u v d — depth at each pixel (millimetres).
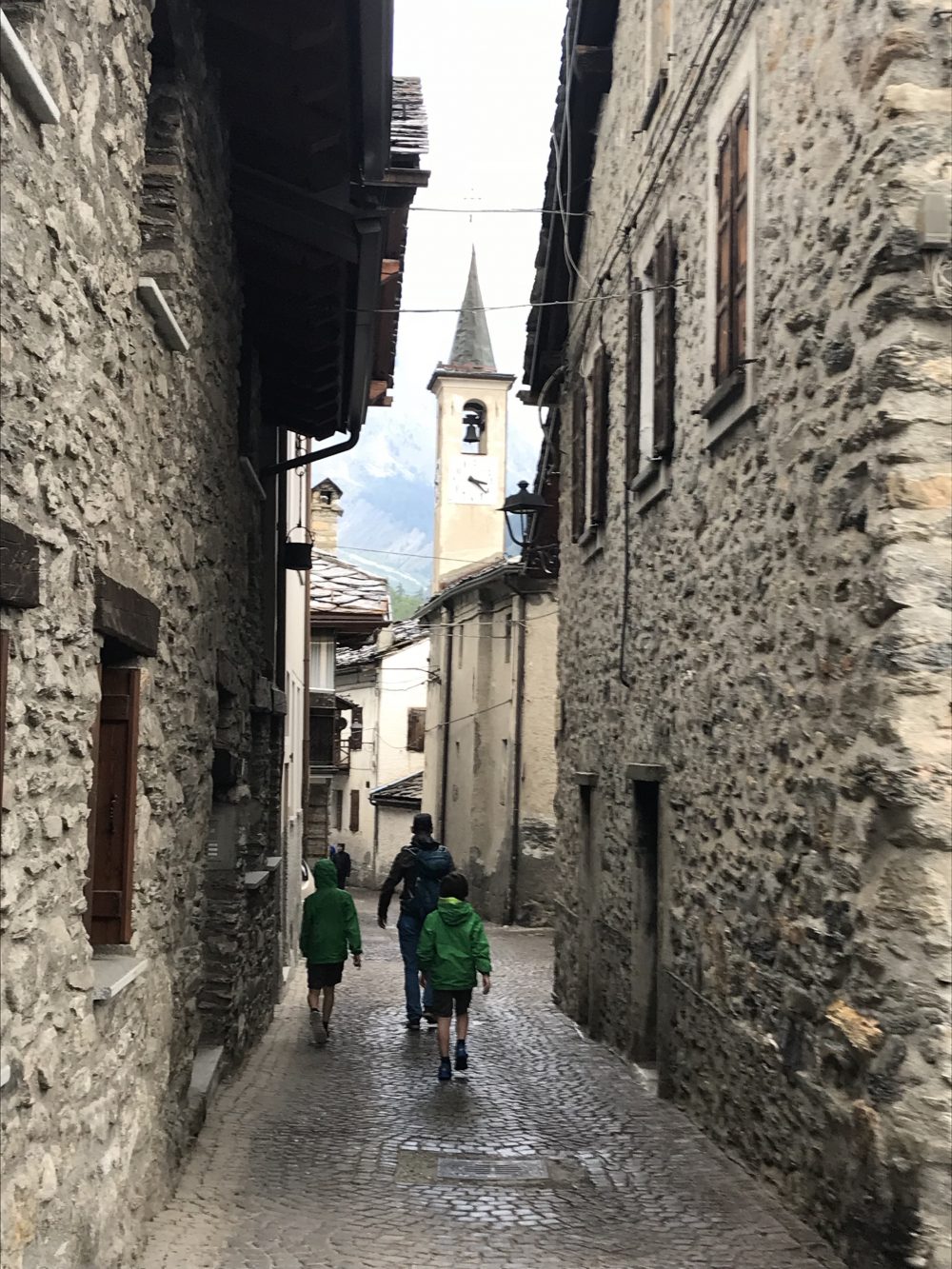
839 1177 4609
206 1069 7004
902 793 4102
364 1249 4770
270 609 10633
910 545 4188
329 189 7074
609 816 9922
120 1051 4133
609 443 10336
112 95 3852
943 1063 3951
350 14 5480
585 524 11352
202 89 5703
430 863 10469
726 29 6504
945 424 4199
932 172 4207
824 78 4891
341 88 6133
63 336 3350
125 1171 4199
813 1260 4578
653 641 8344
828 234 4836
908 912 4090
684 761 7359
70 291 3410
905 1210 3980
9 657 2912
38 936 3170
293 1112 7148
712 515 6750
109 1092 3969
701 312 7121
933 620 4148
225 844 7945
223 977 7832
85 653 3617
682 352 7590
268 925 10297
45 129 3133
